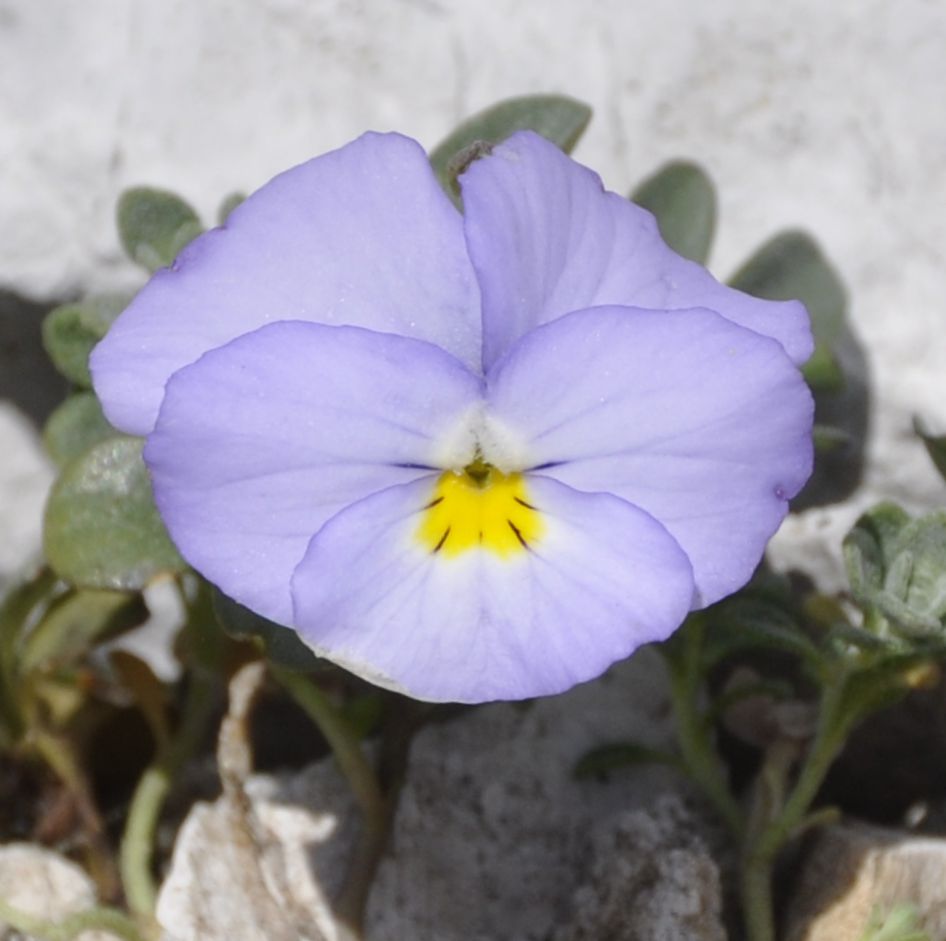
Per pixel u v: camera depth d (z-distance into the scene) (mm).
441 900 182
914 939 166
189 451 145
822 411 196
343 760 180
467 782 185
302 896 182
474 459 149
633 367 147
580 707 188
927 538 168
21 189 196
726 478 148
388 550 147
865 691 171
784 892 181
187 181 197
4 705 189
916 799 191
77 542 169
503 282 148
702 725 182
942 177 197
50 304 196
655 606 146
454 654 147
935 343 195
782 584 180
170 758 186
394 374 146
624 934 174
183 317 152
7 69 197
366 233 152
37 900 182
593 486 149
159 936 178
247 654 179
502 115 179
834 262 197
